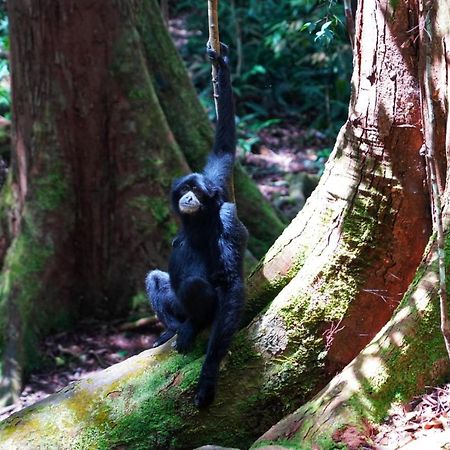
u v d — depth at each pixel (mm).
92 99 9703
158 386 5930
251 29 18031
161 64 10695
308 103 16922
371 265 5809
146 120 9898
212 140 10984
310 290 5867
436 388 5105
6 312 9367
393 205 5715
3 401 8648
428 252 5426
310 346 5828
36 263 9727
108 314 10219
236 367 5844
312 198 6176
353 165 5816
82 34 9492
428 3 5328
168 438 5793
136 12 10375
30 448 5777
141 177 9945
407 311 5230
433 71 5441
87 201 9977
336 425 4875
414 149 5617
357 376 5113
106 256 10133
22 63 9734
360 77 5742
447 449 4492
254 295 6195
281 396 5805
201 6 19078
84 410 5934
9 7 9672
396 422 4926
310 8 14977
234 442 5789
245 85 17031
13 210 10219
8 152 12664
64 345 9719
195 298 5988
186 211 6109
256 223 11039
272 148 15500
